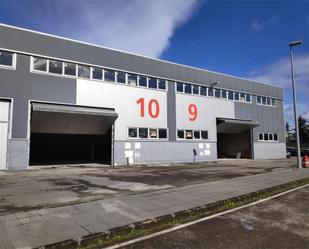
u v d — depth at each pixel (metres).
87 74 20.78
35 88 18.55
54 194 9.34
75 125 20.94
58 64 19.62
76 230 5.56
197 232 5.80
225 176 14.55
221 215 7.17
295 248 4.95
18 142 17.61
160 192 9.69
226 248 4.93
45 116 18.84
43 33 19.09
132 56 23.12
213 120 28.55
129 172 16.41
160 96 24.62
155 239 5.38
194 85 27.38
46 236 5.22
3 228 5.67
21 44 18.22
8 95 17.56
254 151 32.00
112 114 20.75
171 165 22.47
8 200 8.37
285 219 6.80
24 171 16.75
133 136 22.61
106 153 30.22
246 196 9.28
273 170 18.12
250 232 5.80
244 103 31.88
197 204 7.88
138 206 7.61
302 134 66.81
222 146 35.94
